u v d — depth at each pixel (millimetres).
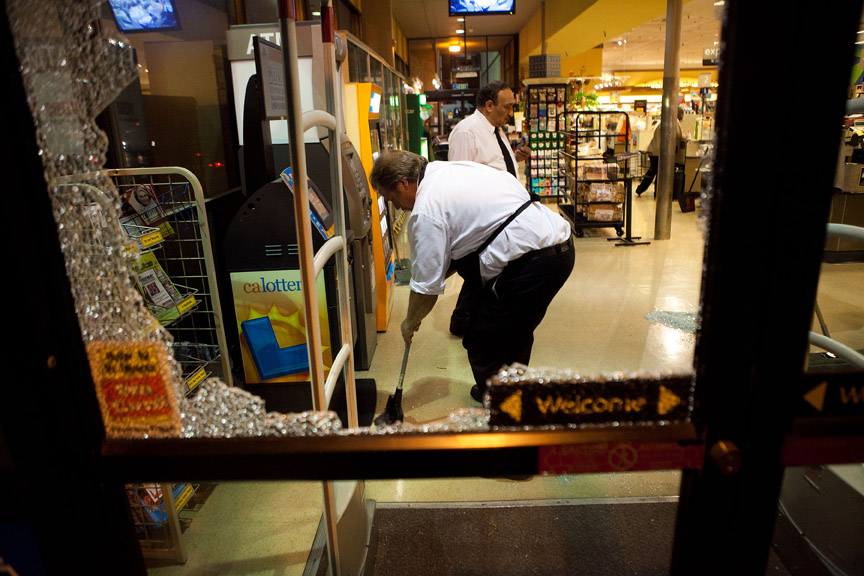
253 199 2225
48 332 729
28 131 692
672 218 7430
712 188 675
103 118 2281
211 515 1932
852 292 4016
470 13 8703
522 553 1703
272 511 1948
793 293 677
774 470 749
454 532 1800
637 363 3023
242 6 3787
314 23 2762
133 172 1834
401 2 11000
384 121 5789
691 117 8102
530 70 8406
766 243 664
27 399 738
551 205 8477
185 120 3094
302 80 2832
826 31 599
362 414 2412
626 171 5898
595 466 766
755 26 604
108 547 830
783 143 631
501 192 2023
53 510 798
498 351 2143
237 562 1708
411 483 2066
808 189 644
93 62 770
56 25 732
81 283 802
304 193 1080
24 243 693
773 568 1617
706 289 706
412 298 2189
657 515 1848
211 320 2795
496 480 2068
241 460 786
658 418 780
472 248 2047
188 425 832
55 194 741
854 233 1625
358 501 1588
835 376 714
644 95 21438
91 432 789
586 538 1756
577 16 9391
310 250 1112
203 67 3307
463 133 3518
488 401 778
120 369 814
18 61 680
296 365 2393
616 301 4066
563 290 4379
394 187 2076
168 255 2662
